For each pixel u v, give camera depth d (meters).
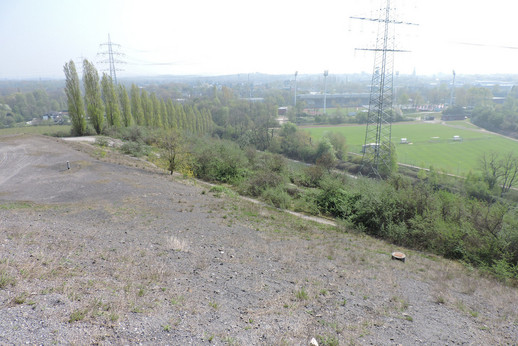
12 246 7.73
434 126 88.31
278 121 92.38
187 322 5.43
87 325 4.87
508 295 9.03
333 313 6.49
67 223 11.05
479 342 6.04
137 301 5.89
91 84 41.81
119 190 16.95
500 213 14.09
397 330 6.09
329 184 21.47
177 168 24.31
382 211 16.75
